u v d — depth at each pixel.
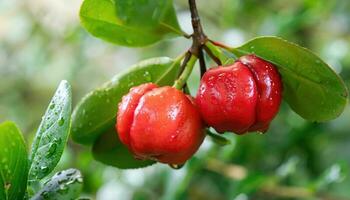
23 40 0.57
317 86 0.22
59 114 0.21
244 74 0.22
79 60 0.51
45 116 0.21
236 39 0.42
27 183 0.21
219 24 0.49
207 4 0.51
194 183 0.41
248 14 0.46
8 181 0.21
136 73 0.24
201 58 0.23
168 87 0.22
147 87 0.22
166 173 0.36
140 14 0.22
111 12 0.23
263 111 0.22
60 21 0.55
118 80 0.24
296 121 0.42
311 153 0.43
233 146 0.36
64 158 0.38
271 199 0.41
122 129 0.22
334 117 0.23
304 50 0.21
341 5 0.46
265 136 0.41
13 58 0.58
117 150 0.25
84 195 0.38
